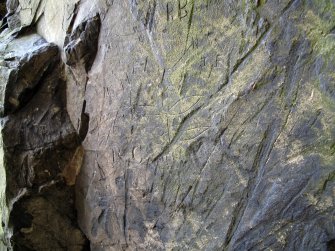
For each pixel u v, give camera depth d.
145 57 2.65
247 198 2.20
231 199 2.26
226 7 2.19
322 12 1.83
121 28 2.78
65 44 3.19
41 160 3.29
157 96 2.61
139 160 2.79
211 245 2.38
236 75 2.19
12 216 3.29
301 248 1.98
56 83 3.42
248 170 2.18
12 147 3.31
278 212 2.05
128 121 2.82
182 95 2.46
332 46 1.81
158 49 2.56
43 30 3.86
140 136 2.76
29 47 3.65
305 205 1.95
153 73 2.61
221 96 2.26
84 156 3.32
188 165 2.47
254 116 2.12
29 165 3.29
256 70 2.10
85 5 3.12
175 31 2.44
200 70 2.35
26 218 3.33
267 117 2.07
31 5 4.00
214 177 2.34
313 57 1.88
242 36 2.13
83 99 3.21
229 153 2.25
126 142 2.87
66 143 3.31
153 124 2.66
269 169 2.08
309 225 1.95
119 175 2.97
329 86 1.83
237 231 2.24
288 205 2.01
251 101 2.13
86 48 3.05
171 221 2.62
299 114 1.95
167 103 2.55
